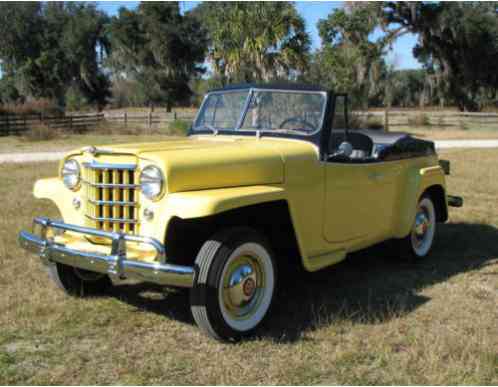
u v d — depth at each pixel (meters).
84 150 3.94
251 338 3.80
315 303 4.53
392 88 54.03
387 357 3.51
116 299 4.58
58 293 4.64
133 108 57.81
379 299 4.64
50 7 48.31
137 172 3.71
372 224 5.07
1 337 3.78
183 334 3.88
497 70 37.50
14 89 47.44
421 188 5.57
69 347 3.66
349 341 3.73
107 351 3.61
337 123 4.65
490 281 5.16
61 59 47.78
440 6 35.72
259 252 3.83
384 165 5.14
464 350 3.56
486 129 30.28
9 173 11.66
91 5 50.09
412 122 32.44
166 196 3.56
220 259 3.55
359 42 31.80
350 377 3.29
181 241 4.16
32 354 3.56
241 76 19.28
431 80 42.44
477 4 36.78
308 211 4.27
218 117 4.95
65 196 4.20
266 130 4.66
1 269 5.19
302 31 18.86
